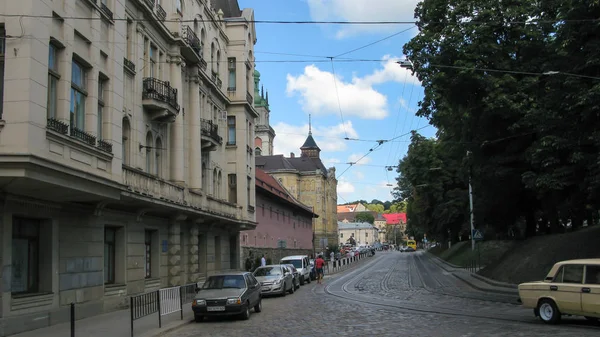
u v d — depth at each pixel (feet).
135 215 72.02
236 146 127.34
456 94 89.45
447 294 82.12
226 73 126.82
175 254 85.87
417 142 187.42
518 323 47.29
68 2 51.37
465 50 84.33
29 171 42.19
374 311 60.23
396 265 201.87
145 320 55.77
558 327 44.50
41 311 50.26
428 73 88.79
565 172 72.64
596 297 43.57
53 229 53.57
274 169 364.79
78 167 50.65
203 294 57.41
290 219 216.33
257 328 49.60
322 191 370.53
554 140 71.20
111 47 62.75
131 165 71.41
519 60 86.74
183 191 86.79
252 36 138.62
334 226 415.03
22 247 50.34
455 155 116.26
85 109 56.39
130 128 71.72
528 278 84.94
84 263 58.90
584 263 45.88
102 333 46.44
